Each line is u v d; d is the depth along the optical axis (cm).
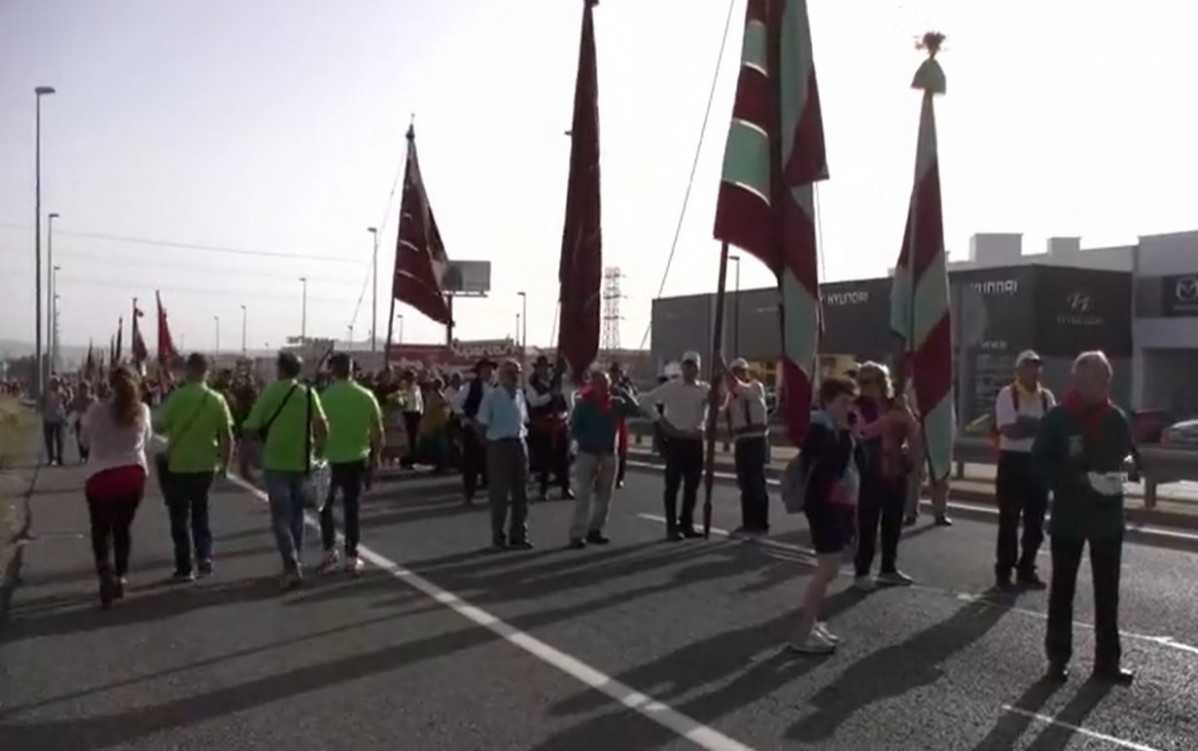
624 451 2289
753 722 739
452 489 2191
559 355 1738
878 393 1208
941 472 1430
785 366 1299
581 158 1661
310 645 942
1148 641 970
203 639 963
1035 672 866
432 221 2694
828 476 908
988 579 1257
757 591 1177
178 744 696
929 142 1426
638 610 1079
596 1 1652
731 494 2169
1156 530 1698
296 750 686
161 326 4541
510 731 720
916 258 1429
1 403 4078
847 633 991
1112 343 4203
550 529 1634
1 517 1702
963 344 3956
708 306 4675
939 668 876
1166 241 4244
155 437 1236
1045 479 848
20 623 1024
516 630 994
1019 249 5894
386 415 2525
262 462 1196
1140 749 693
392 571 1281
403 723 737
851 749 688
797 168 1320
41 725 733
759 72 1359
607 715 754
